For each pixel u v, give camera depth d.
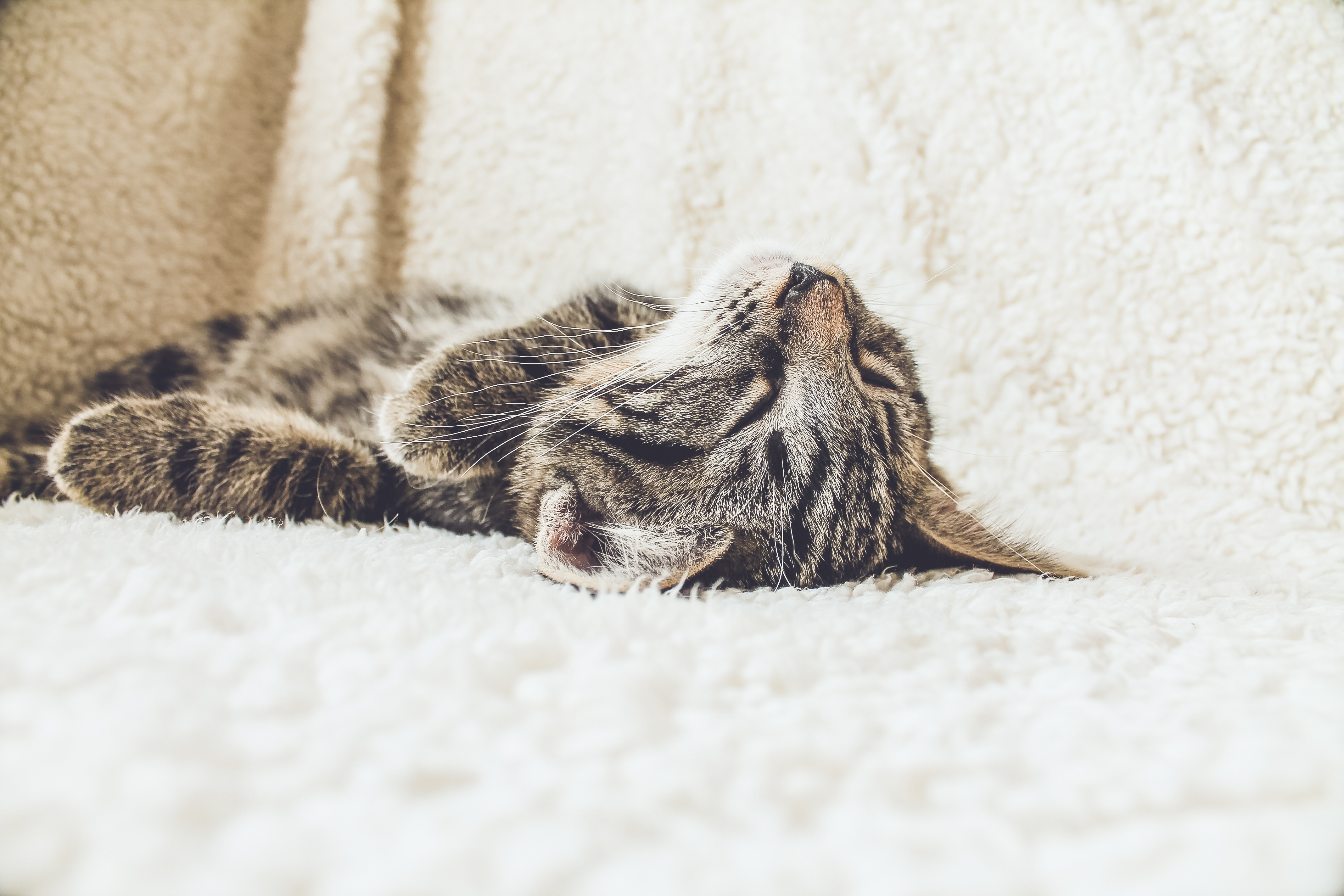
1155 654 0.26
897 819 0.16
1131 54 0.36
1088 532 0.36
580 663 0.23
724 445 0.32
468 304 0.38
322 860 0.14
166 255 0.38
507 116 0.40
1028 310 0.38
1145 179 0.36
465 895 0.13
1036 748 0.20
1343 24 0.35
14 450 0.34
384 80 0.39
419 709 0.19
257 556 0.27
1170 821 0.17
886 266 0.38
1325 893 0.14
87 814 0.14
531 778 0.17
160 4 0.38
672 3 0.39
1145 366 0.37
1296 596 0.30
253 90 0.40
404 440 0.32
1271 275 0.35
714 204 0.39
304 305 0.38
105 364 0.37
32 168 0.36
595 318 0.35
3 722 0.17
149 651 0.21
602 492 0.31
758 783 0.17
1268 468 0.35
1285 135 0.35
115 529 0.29
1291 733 0.20
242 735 0.17
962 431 0.38
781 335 0.32
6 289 0.36
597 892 0.13
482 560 0.29
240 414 0.33
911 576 0.30
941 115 0.38
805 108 0.39
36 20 0.36
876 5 0.38
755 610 0.26
